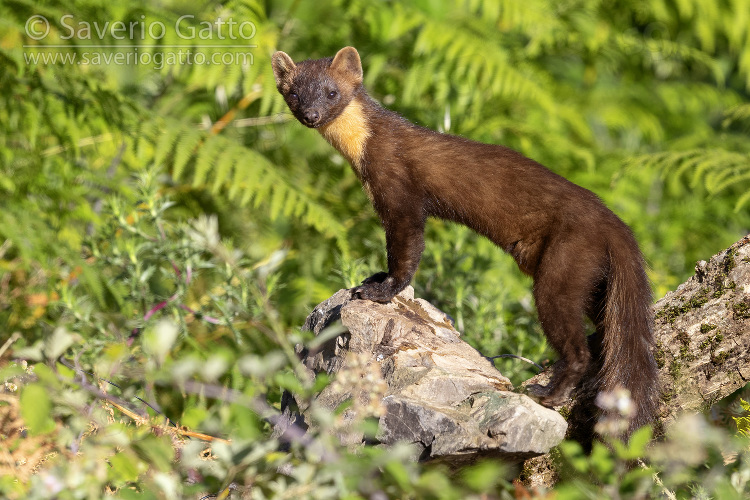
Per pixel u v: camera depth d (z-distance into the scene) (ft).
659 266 47.85
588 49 57.36
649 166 49.60
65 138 41.52
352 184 50.98
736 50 64.03
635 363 26.04
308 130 50.98
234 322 36.83
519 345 35.14
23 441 20.97
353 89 36.01
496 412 22.67
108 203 34.99
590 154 52.29
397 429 22.99
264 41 47.37
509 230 31.22
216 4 48.37
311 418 24.58
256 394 26.27
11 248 39.40
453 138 33.58
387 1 50.31
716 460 24.27
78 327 31.55
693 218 54.80
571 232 29.04
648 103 65.10
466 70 50.57
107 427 19.53
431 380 24.12
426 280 38.88
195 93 51.47
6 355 27.73
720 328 26.09
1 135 42.29
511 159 31.83
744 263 26.04
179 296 31.83
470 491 18.79
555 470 24.66
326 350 27.61
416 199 33.14
